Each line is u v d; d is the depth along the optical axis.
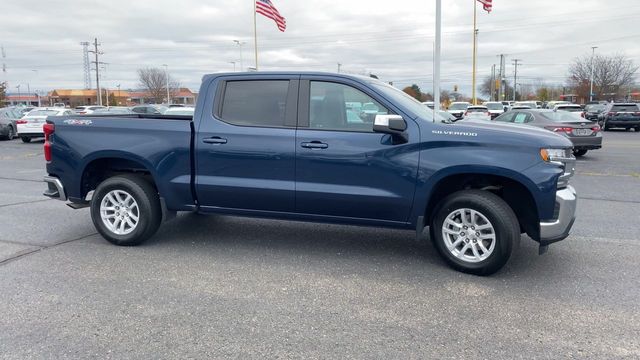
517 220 4.62
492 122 5.37
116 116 6.14
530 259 5.20
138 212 5.55
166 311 3.94
